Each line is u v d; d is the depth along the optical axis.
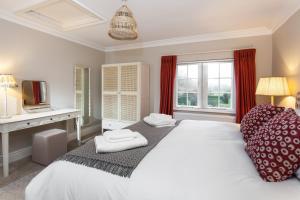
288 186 0.92
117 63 4.30
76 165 1.15
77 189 1.03
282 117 1.14
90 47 4.14
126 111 3.85
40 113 2.82
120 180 0.99
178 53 3.79
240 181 0.94
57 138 2.63
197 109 3.71
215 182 0.92
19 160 2.68
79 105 3.89
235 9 2.43
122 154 1.28
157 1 2.22
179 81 3.92
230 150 1.36
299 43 2.16
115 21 1.77
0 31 2.49
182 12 2.52
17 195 1.81
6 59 2.57
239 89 3.23
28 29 2.85
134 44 4.19
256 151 1.11
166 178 0.96
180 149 1.36
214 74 3.61
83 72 3.99
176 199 0.86
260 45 3.17
